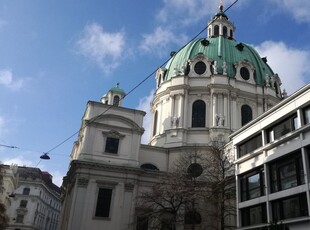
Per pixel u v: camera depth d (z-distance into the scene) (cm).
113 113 5572
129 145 5441
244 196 3562
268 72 7012
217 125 5872
